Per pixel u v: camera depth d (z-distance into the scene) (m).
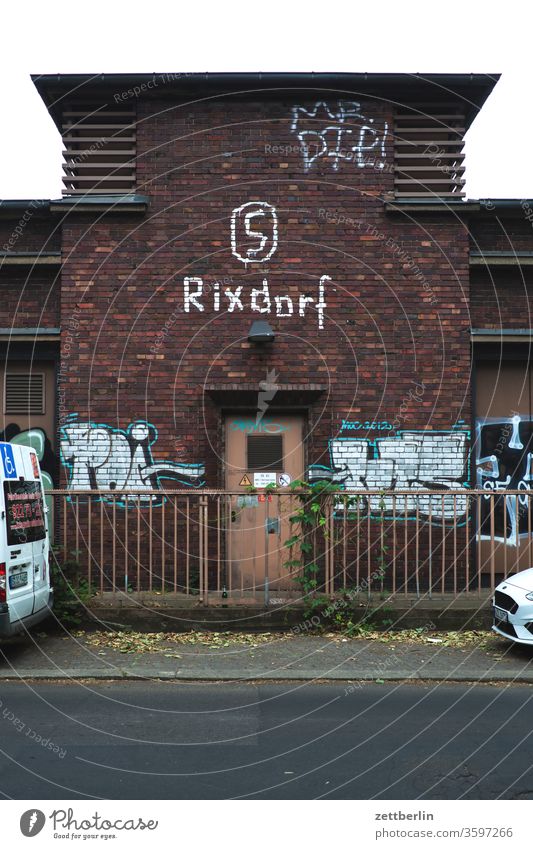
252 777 5.26
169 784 5.14
